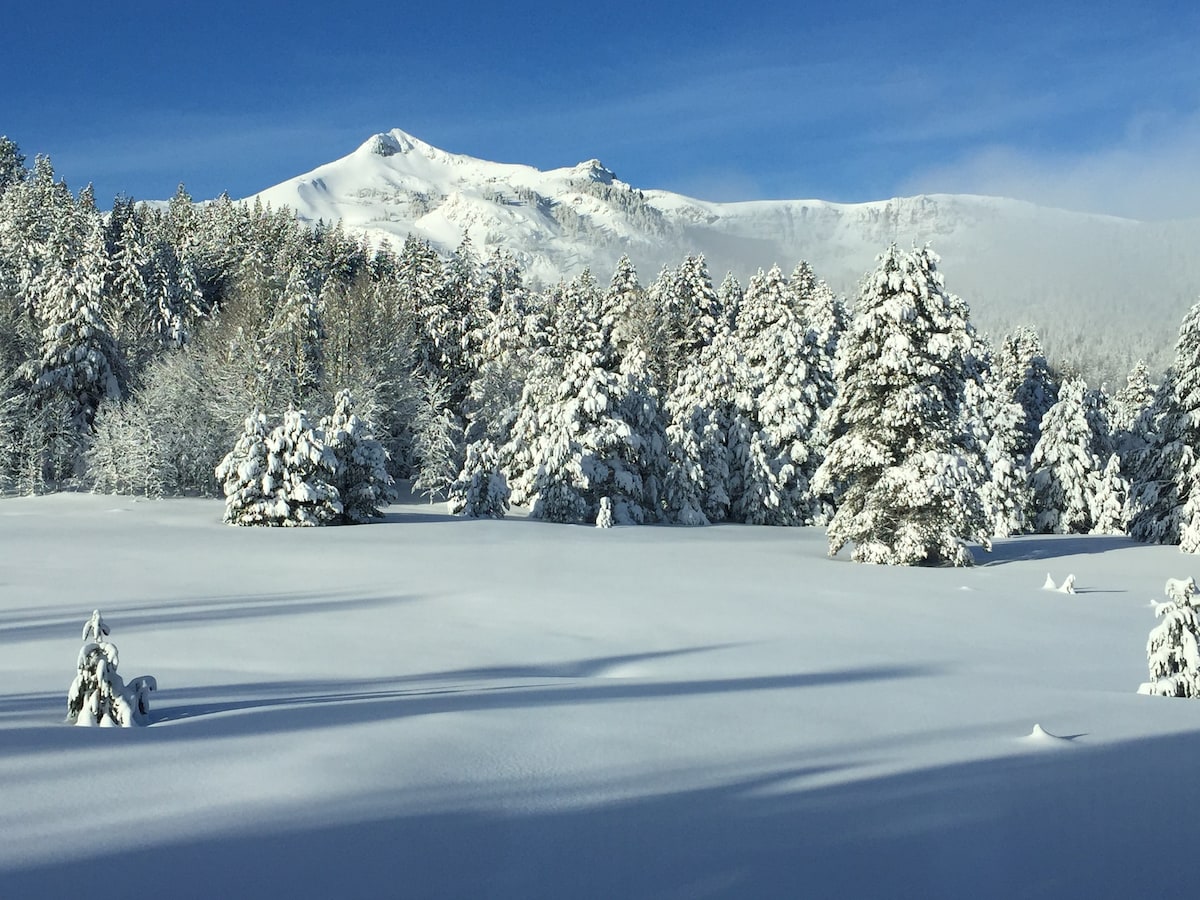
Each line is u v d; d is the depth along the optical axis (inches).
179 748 227.5
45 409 2046.0
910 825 182.5
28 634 481.4
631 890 146.3
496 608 627.5
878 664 446.3
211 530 1224.2
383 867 153.0
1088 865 162.9
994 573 1027.3
